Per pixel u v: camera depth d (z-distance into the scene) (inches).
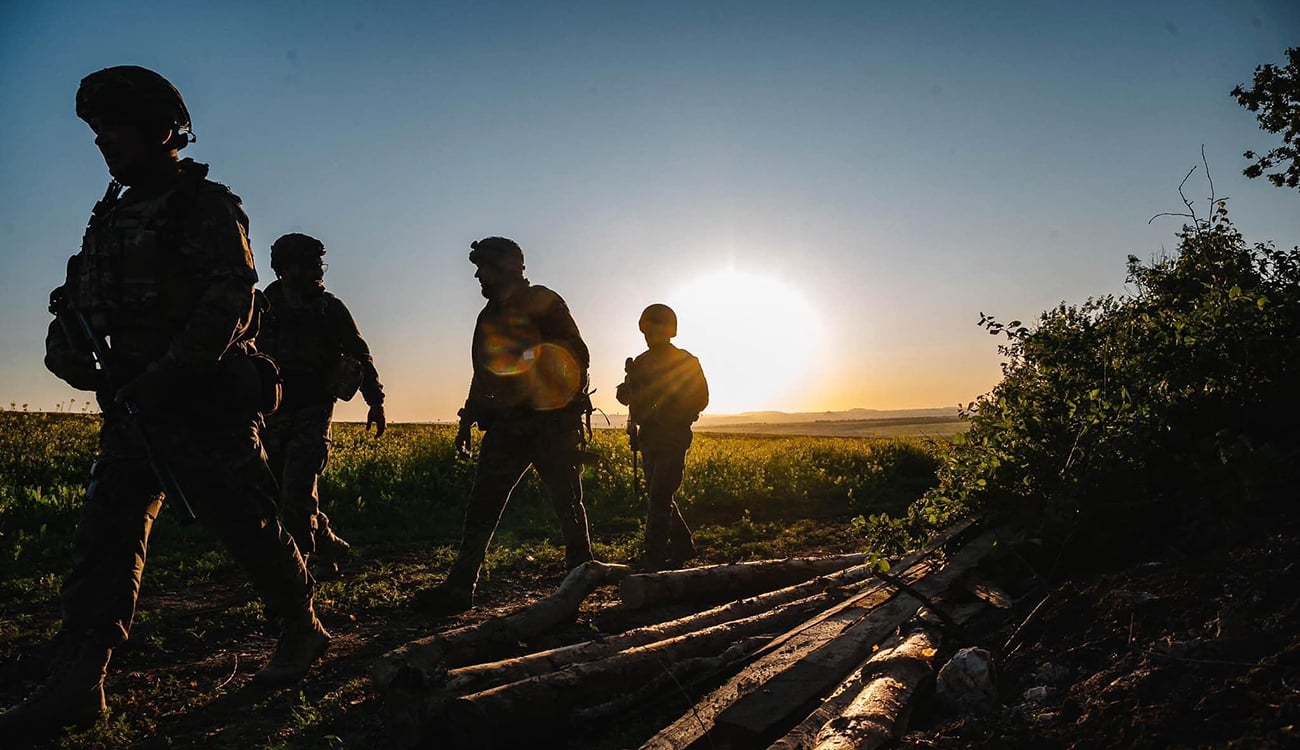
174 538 307.6
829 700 106.1
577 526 231.8
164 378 125.2
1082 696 96.0
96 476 130.8
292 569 147.4
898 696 102.9
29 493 354.3
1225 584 113.2
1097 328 193.2
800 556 294.4
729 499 435.8
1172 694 89.7
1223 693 83.4
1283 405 163.3
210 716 136.9
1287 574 107.8
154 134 129.9
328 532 254.4
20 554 275.0
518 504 413.7
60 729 124.3
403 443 571.8
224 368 134.0
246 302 131.0
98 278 128.6
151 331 129.0
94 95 125.5
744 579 213.9
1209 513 144.1
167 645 181.3
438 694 118.5
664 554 269.3
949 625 132.6
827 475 518.0
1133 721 83.4
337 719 133.0
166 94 130.4
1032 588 145.9
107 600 128.4
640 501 419.8
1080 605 125.4
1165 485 160.7
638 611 195.8
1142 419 163.6
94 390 130.7
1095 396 171.3
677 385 268.4
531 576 258.4
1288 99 647.8
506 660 131.9
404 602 219.1
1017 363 203.9
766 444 759.1
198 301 127.2
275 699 144.6
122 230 128.1
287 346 216.5
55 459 458.3
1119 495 154.6
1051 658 112.3
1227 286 198.7
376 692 145.3
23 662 165.6
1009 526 172.1
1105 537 150.5
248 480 137.6
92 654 126.9
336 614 204.7
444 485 432.5
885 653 118.8
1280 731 73.9
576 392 226.1
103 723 128.6
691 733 104.8
